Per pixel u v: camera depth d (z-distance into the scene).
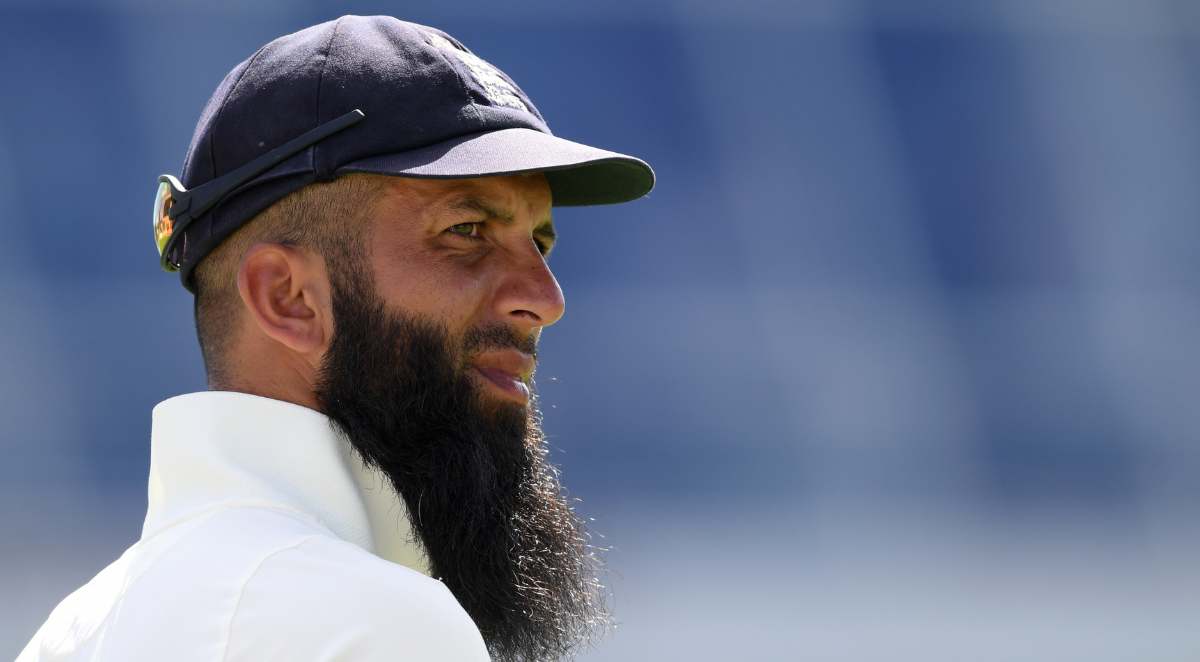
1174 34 54.16
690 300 48.81
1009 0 53.53
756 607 33.84
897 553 41.41
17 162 43.75
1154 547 44.50
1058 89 53.59
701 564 39.06
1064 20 53.66
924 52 52.84
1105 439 51.50
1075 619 33.78
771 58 51.16
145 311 43.94
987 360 51.44
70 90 44.41
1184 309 53.00
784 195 50.69
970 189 52.69
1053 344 52.12
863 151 51.56
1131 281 53.19
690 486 46.59
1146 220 53.41
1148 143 53.72
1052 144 53.38
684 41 50.22
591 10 49.53
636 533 42.19
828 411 49.16
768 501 46.50
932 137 52.78
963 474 49.72
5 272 43.00
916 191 52.22
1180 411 52.12
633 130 49.72
